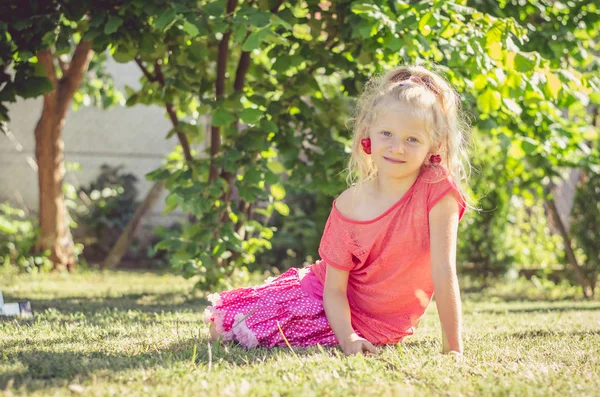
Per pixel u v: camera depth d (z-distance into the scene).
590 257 6.68
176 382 1.75
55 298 4.72
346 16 4.43
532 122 5.11
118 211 9.88
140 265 9.55
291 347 2.41
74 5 4.18
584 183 6.75
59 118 7.22
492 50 4.02
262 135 4.46
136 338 2.58
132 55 4.43
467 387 1.72
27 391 1.63
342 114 5.04
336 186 4.89
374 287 2.49
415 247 2.38
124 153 10.30
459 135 2.45
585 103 4.49
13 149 9.97
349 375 1.83
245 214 5.21
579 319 3.84
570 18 4.89
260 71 5.17
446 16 4.26
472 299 6.01
